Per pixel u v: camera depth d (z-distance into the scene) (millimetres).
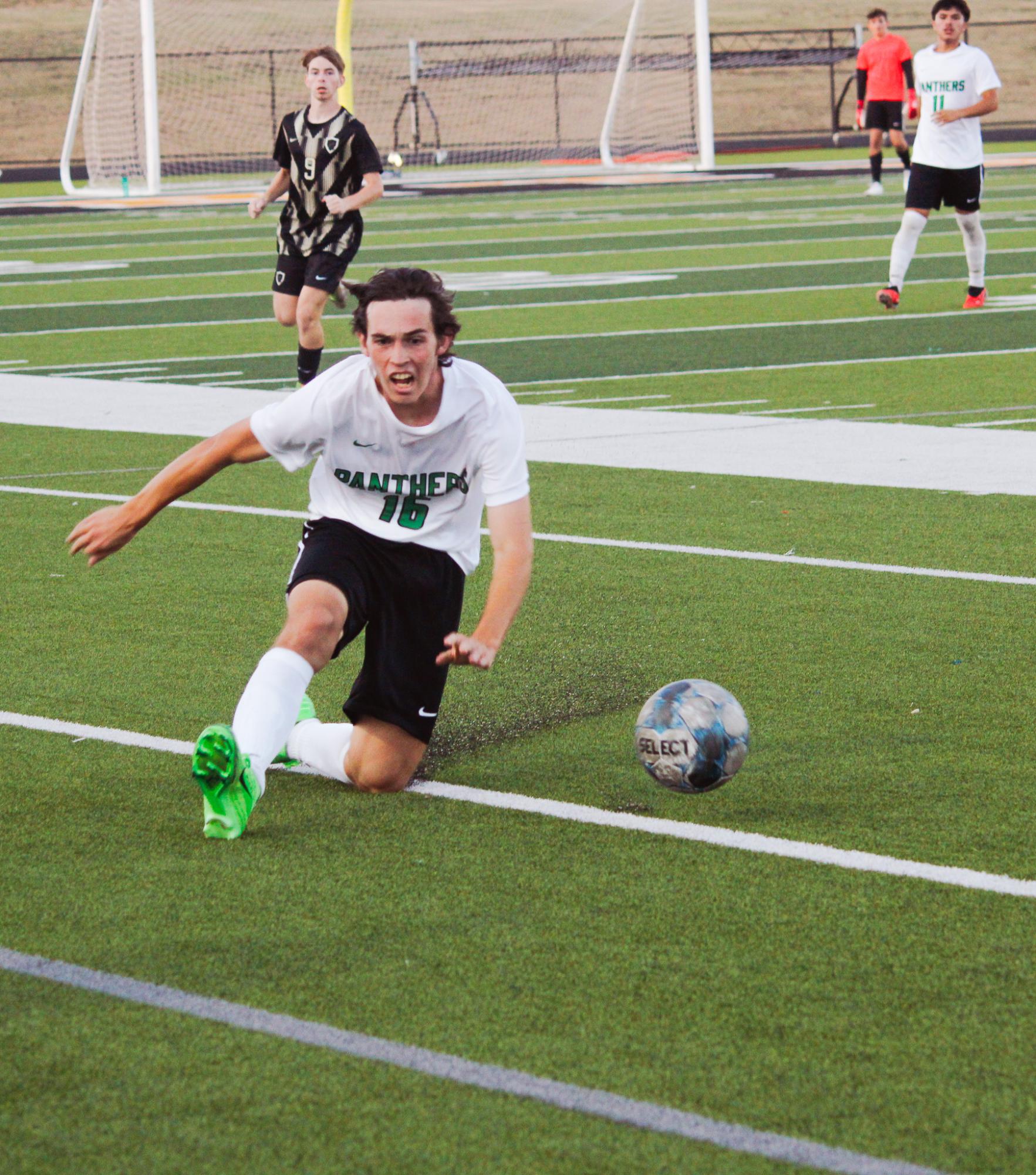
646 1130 9766
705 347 46969
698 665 19422
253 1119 9914
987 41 182250
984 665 19203
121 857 14094
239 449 14938
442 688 15594
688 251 74188
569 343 48469
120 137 116688
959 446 32312
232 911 12961
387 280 14141
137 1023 11117
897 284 51469
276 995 11516
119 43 115125
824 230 82188
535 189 111812
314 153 38250
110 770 16281
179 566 24609
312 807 15328
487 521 28328
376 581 15336
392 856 14078
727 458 31734
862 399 37969
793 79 173875
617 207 97500
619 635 20688
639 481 29922
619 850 14133
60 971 11914
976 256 52625
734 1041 10789
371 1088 10258
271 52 136750
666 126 133750
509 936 12430
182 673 19438
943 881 13336
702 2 120125
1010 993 11398
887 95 96375
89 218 99625
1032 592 22281
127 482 30656
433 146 142625
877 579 23094
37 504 28984
